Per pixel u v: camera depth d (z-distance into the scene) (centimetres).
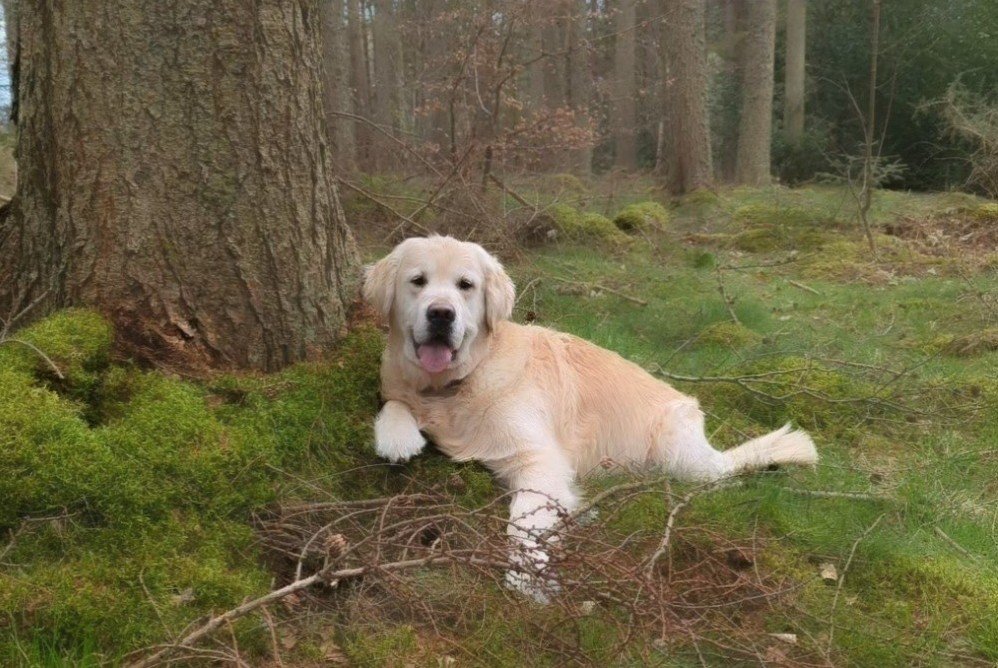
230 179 227
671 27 844
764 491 234
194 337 228
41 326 219
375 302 237
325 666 187
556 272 416
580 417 245
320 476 221
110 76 221
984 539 229
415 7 1037
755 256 549
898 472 256
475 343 235
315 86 237
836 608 205
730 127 1310
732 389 294
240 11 224
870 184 560
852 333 360
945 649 200
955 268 482
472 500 225
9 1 434
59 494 196
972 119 717
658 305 376
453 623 198
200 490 206
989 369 315
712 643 193
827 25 1137
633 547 212
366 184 500
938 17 1005
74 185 224
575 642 193
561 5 659
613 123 1256
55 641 182
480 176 527
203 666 183
